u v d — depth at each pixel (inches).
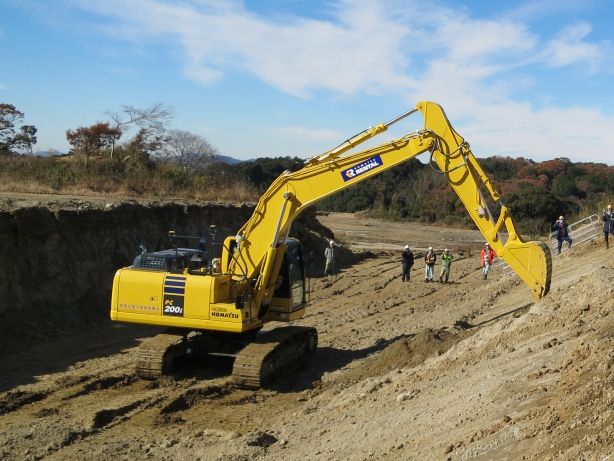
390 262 1423.5
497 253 524.7
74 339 663.8
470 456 266.1
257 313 545.0
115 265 866.1
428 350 518.0
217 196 1486.2
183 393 482.9
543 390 310.3
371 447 326.6
